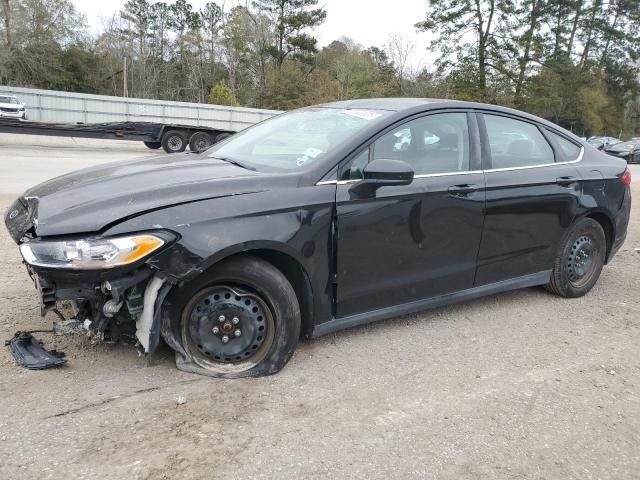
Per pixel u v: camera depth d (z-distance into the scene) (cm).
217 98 5244
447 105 412
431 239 387
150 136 2100
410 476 253
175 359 338
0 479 235
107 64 6112
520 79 4316
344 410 303
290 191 329
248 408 299
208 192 313
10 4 5075
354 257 354
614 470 266
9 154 1633
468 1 4138
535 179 443
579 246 491
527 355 383
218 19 6500
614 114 5919
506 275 444
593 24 4859
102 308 299
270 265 328
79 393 303
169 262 290
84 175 361
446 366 361
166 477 242
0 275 491
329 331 359
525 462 268
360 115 392
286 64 5766
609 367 371
